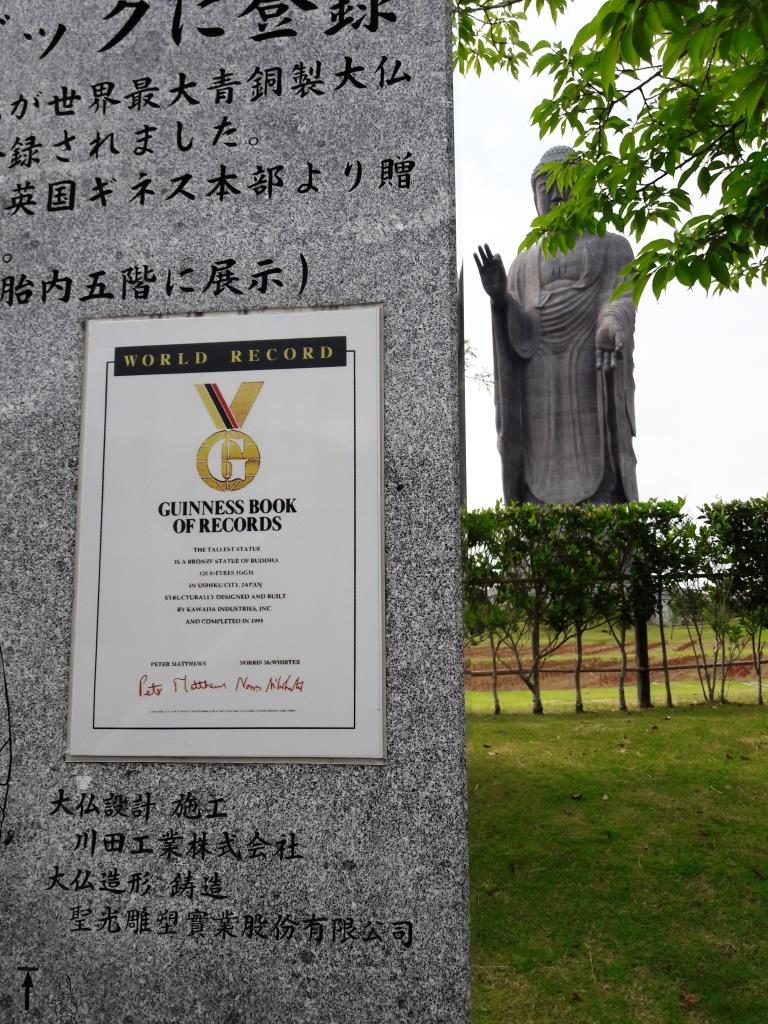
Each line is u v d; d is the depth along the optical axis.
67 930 2.17
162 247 2.46
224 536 2.30
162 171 2.49
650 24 2.72
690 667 6.02
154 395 2.38
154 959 2.13
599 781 4.18
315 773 2.16
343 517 2.26
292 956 2.09
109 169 2.51
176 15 2.54
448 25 2.42
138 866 2.18
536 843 3.56
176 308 2.42
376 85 2.41
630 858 3.41
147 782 2.22
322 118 2.43
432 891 2.08
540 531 5.92
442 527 2.21
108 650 2.28
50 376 2.44
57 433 2.41
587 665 7.26
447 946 2.05
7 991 2.15
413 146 2.38
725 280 3.65
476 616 5.89
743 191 3.66
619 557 5.90
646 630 6.02
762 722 5.14
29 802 2.24
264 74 2.47
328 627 2.22
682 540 5.85
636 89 4.03
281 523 2.28
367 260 2.35
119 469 2.36
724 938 2.88
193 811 2.19
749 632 5.93
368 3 2.45
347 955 2.08
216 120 2.48
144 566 2.31
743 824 3.68
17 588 2.35
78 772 2.24
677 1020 2.49
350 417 2.29
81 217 2.50
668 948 2.83
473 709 6.16
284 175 2.42
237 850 2.15
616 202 4.23
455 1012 2.03
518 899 3.16
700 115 3.59
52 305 2.47
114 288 2.46
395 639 2.19
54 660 2.30
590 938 2.91
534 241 4.46
